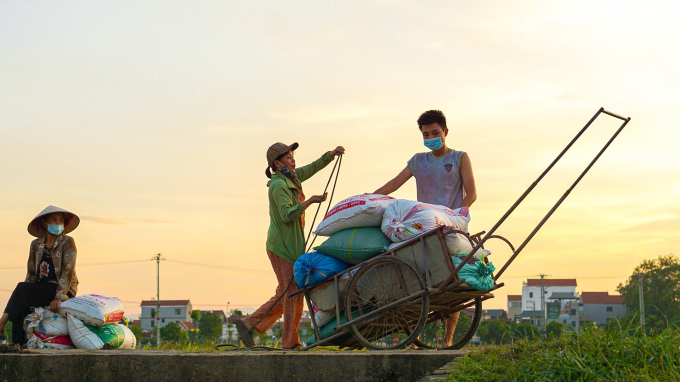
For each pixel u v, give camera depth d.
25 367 4.97
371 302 5.55
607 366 3.54
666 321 3.95
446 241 5.20
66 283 6.63
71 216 6.93
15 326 6.58
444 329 6.32
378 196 5.74
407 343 5.22
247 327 6.45
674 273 64.50
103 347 6.37
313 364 4.69
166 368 4.85
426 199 6.59
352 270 5.63
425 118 6.48
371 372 4.61
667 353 3.53
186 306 111.56
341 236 5.72
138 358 4.89
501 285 5.67
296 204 6.42
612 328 3.94
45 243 6.75
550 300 89.38
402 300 5.27
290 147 6.49
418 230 5.32
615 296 85.00
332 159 6.68
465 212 5.69
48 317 6.55
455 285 5.12
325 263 5.74
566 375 3.50
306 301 5.90
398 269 5.40
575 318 83.75
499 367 3.84
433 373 4.10
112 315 6.69
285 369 4.72
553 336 4.29
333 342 5.79
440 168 6.52
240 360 4.79
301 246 6.35
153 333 72.88
